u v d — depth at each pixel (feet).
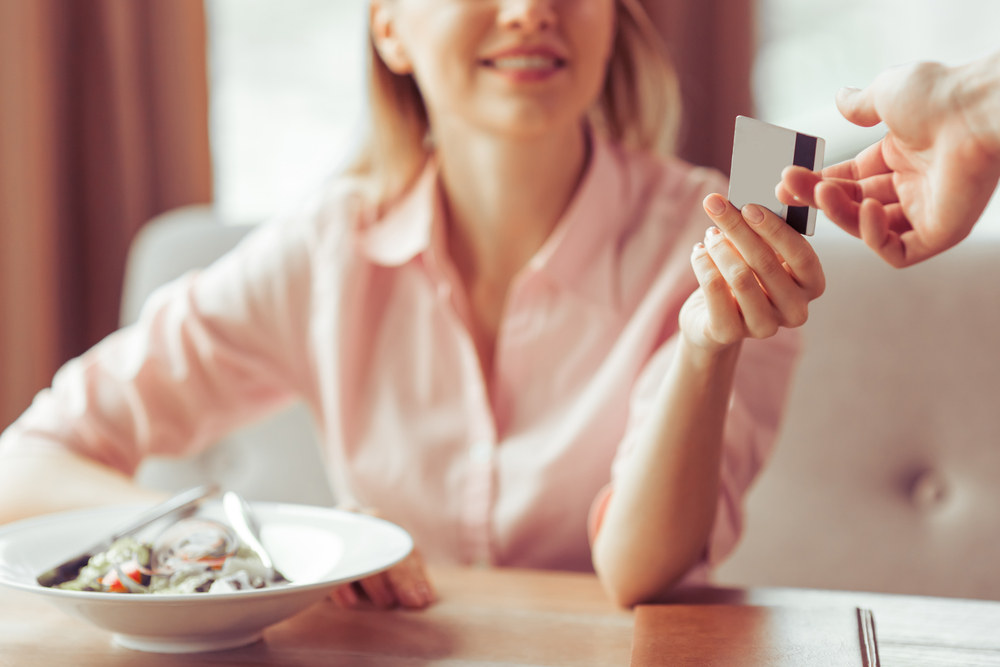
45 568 4.08
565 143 5.54
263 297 5.85
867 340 6.37
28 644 3.91
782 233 3.66
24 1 9.02
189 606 3.67
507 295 5.71
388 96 6.02
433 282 5.62
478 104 5.12
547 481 5.29
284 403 6.24
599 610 4.21
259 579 3.91
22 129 9.07
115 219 9.48
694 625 3.94
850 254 6.49
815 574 6.35
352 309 5.65
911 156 3.63
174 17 9.39
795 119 9.53
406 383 5.59
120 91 9.32
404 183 6.02
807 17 9.46
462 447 5.47
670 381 4.24
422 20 5.15
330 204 5.99
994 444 6.12
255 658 3.84
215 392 5.86
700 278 3.82
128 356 5.74
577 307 5.44
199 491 4.34
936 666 3.75
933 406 6.25
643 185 5.76
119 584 3.87
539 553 5.35
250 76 10.45
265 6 10.39
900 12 9.40
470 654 3.88
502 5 5.01
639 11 6.13
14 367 9.18
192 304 5.88
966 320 6.22
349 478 5.57
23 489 5.00
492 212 5.57
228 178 10.50
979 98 3.43
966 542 6.12
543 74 5.05
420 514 5.45
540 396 5.45
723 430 4.26
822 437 6.39
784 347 5.05
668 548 4.20
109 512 4.34
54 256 9.36
